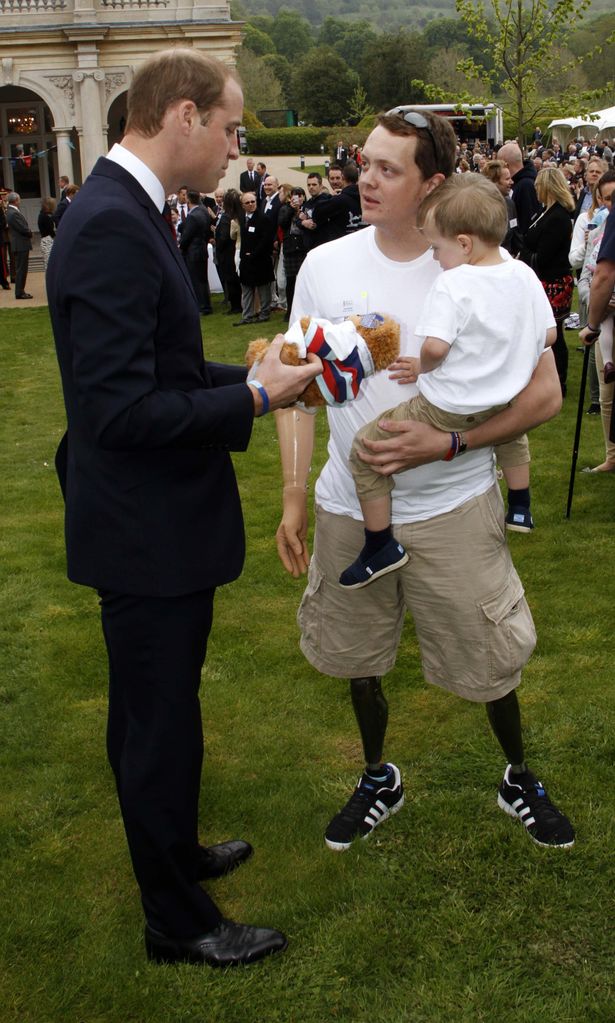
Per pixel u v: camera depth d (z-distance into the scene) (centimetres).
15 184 2936
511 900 266
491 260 236
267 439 758
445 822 297
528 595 457
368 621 276
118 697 254
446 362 238
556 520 548
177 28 2562
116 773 260
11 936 259
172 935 248
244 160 4675
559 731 343
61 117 2628
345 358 229
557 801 304
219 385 246
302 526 277
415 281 249
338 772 329
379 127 237
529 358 239
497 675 266
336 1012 234
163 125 210
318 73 6788
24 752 346
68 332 211
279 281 1330
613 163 2320
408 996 237
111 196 205
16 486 666
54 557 534
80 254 200
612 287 501
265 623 443
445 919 260
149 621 228
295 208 1263
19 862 290
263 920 263
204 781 324
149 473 222
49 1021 234
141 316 202
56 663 413
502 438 248
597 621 427
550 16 1220
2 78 2586
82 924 264
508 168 885
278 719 362
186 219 1345
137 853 240
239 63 7025
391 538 257
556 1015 229
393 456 242
